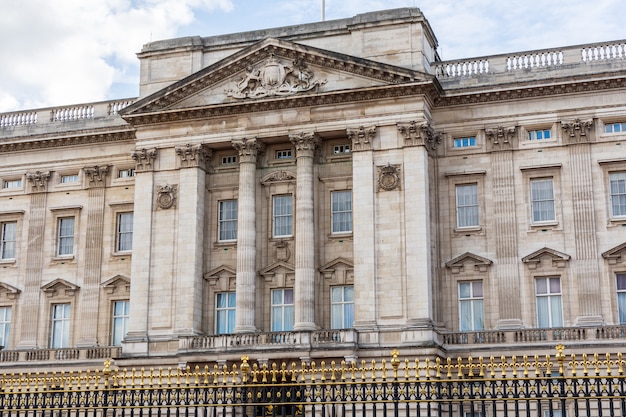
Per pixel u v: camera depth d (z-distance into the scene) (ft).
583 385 71.61
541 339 178.19
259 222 199.52
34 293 217.77
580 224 184.24
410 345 175.63
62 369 205.05
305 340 177.99
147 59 212.23
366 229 185.98
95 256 215.10
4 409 82.58
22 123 227.61
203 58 209.05
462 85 195.72
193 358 182.80
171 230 199.41
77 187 220.84
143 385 79.51
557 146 188.85
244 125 199.00
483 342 181.16
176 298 194.90
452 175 193.36
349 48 198.08
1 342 218.38
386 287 182.09
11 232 225.76
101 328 210.59
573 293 182.19
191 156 201.26
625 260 180.55
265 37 198.49
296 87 195.83
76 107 224.33
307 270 188.55
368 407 139.03
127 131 215.31
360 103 192.03
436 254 190.19
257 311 195.21
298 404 75.05
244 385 76.74
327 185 197.16
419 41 192.34
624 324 176.24
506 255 187.21
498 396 72.38
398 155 187.93
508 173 190.60
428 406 70.85
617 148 185.37
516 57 195.93
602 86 186.60
